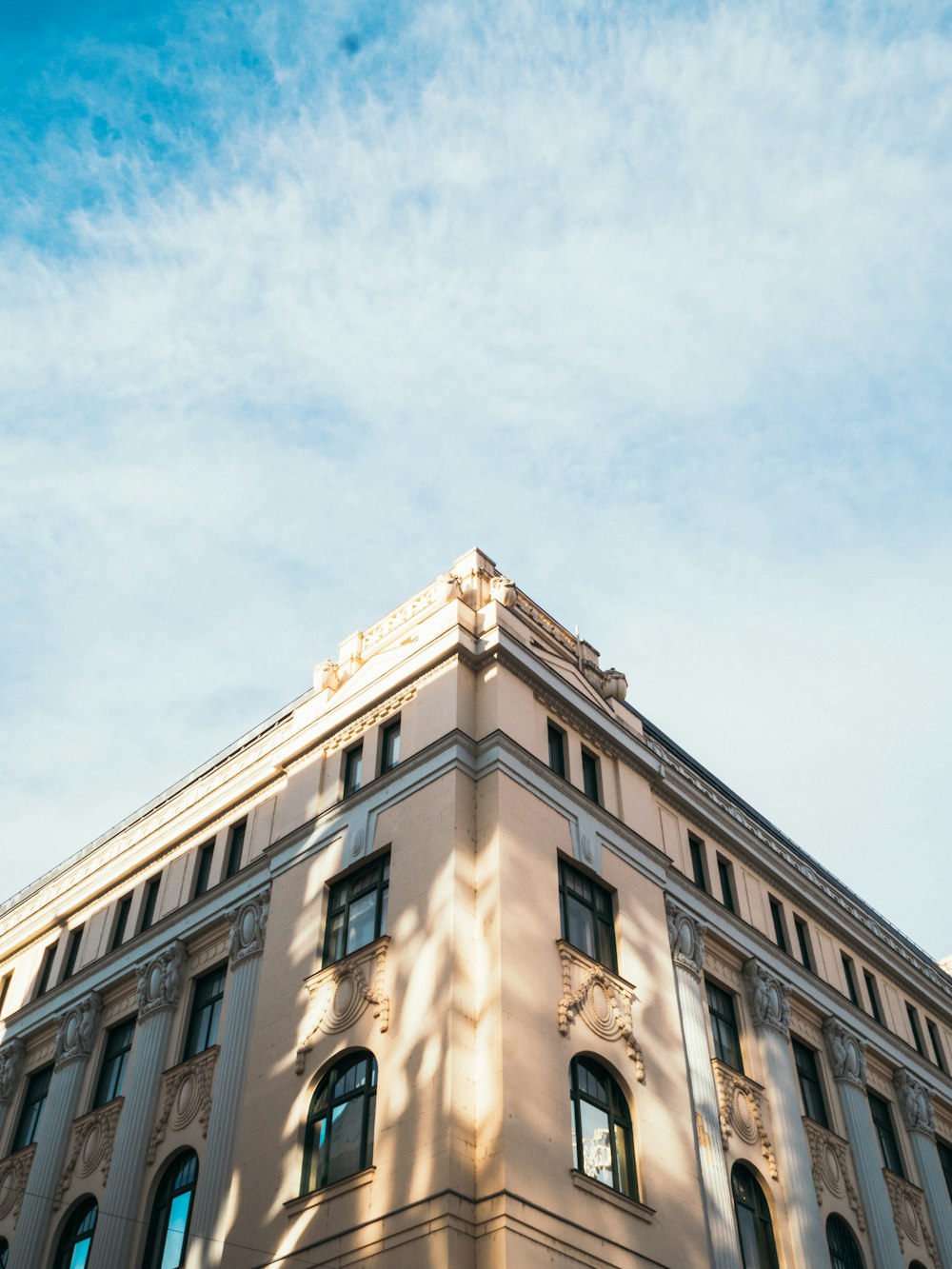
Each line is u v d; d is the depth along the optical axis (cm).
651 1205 2244
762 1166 2684
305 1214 2166
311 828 2819
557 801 2647
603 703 3086
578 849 2628
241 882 2978
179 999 2953
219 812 3247
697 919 2939
